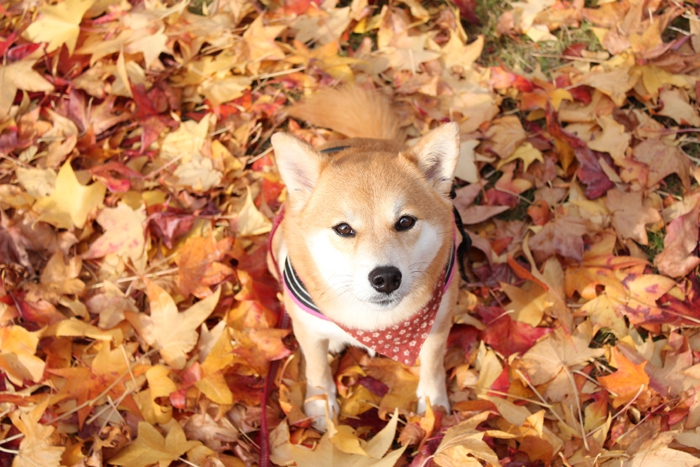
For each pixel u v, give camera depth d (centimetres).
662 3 144
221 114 138
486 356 116
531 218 131
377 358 118
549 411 113
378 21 147
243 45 140
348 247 102
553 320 120
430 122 136
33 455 106
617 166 132
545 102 134
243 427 113
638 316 119
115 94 137
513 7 146
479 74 139
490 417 113
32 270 124
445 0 150
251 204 127
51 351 116
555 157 134
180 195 130
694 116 133
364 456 106
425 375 114
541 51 144
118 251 125
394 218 101
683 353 113
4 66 136
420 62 141
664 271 122
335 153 112
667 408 110
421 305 105
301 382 117
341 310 105
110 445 108
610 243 124
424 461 106
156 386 112
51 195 126
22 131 135
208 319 122
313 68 139
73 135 133
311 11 146
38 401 113
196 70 140
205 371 113
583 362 116
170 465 110
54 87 137
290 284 107
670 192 131
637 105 138
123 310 120
